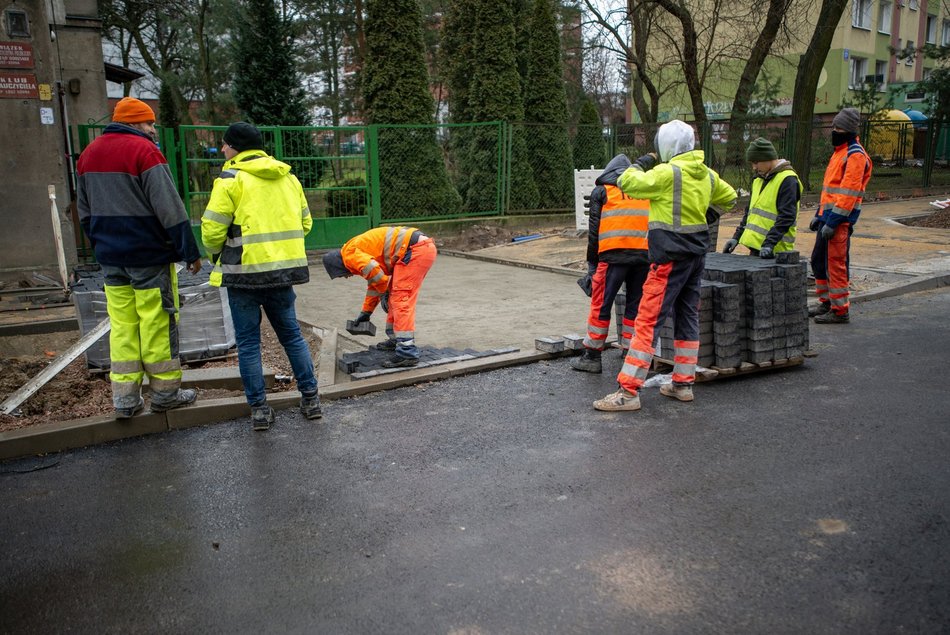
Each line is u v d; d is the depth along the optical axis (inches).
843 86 1279.5
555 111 736.3
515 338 288.2
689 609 113.0
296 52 1138.7
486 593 119.1
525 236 612.7
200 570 129.9
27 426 195.3
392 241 236.5
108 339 241.9
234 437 194.2
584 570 124.8
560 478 161.6
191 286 249.0
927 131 914.1
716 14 852.6
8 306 333.1
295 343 201.3
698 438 182.7
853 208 285.9
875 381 225.3
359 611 115.6
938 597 114.0
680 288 200.4
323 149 574.2
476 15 685.3
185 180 514.3
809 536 133.6
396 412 208.8
